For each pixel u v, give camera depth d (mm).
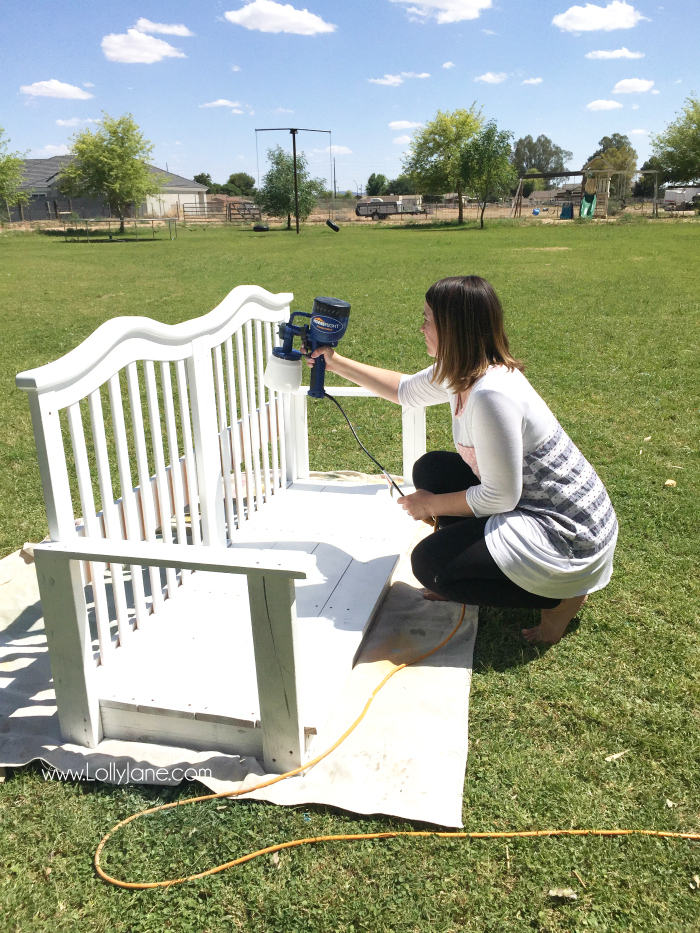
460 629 2793
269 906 1722
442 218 56031
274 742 2070
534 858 1826
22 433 5383
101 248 29000
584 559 2469
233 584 3012
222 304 3072
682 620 2855
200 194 71500
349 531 3420
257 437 3551
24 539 3680
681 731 2260
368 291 13086
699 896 1729
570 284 13289
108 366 2332
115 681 2324
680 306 10453
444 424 5633
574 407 5750
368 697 2396
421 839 1882
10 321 10516
